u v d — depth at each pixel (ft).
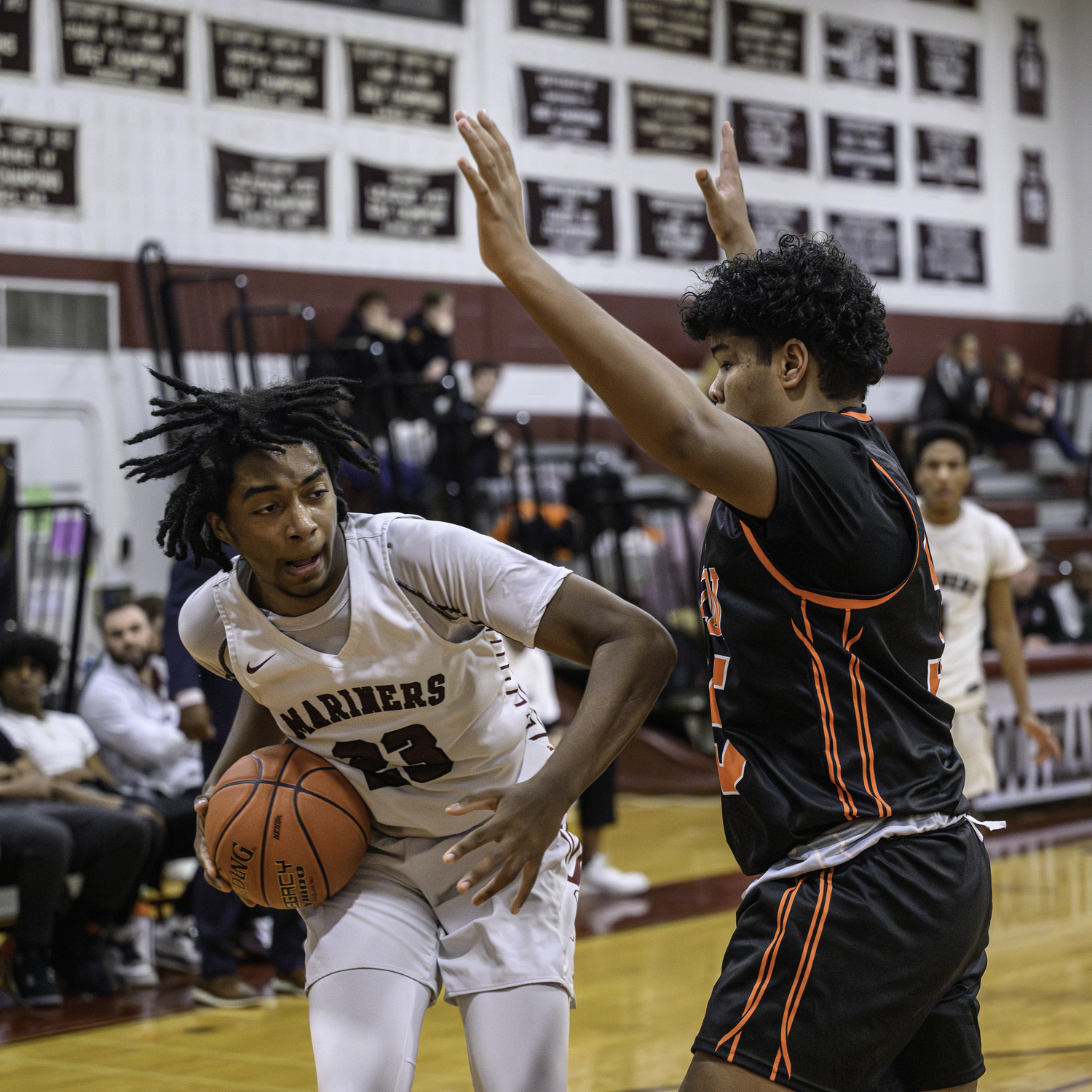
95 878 22.40
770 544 8.77
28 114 41.29
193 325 43.83
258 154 45.37
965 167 63.67
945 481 21.45
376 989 9.76
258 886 10.08
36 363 40.98
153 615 30.09
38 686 24.84
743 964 8.67
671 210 54.54
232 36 44.93
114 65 42.73
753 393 9.31
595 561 42.60
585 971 22.30
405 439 45.27
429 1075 17.57
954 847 8.93
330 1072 9.48
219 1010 21.21
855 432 9.16
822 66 59.11
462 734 10.05
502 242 8.06
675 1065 17.16
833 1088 8.42
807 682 8.76
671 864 31.58
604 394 8.06
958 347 59.16
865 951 8.48
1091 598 49.37
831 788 8.73
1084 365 66.28
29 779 23.11
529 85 51.39
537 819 8.82
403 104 48.42
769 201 57.47
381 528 9.82
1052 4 67.21
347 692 9.82
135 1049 19.06
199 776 26.20
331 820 10.09
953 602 21.72
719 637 9.19
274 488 9.25
